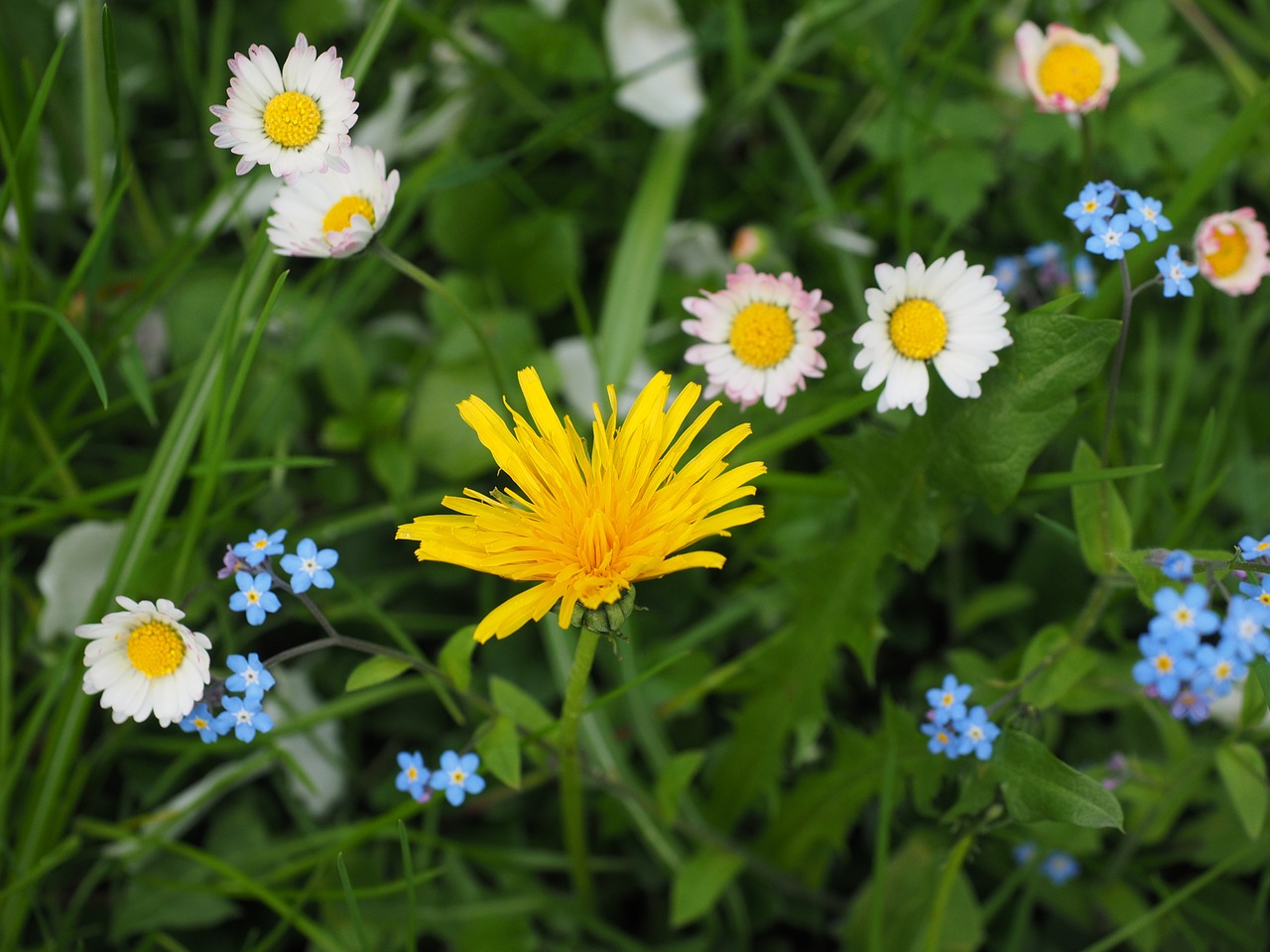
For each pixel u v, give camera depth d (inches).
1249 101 12.3
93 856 13.5
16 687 13.9
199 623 13.8
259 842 13.5
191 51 15.3
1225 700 12.8
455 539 10.4
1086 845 12.5
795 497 13.9
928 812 12.2
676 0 16.0
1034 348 11.1
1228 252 11.8
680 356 14.9
